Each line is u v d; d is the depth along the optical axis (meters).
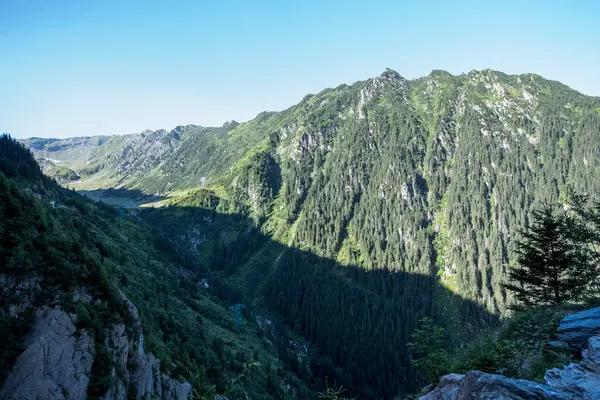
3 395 32.72
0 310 35.44
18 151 192.62
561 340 17.38
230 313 161.12
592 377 11.67
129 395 44.16
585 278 31.36
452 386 14.17
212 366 85.38
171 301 114.25
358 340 180.25
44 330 36.88
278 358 151.12
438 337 24.02
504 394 10.97
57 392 35.50
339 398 16.94
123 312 47.84
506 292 193.88
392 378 155.25
